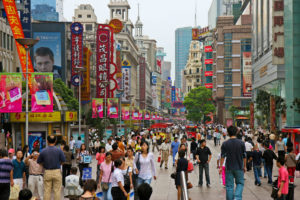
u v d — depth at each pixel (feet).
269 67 313.73
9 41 196.44
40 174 50.57
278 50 259.19
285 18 253.24
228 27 526.57
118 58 364.79
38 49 245.86
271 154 67.87
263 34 342.03
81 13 453.17
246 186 66.33
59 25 246.68
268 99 271.08
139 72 552.41
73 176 43.06
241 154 37.06
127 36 483.92
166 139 96.27
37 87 85.46
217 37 557.33
